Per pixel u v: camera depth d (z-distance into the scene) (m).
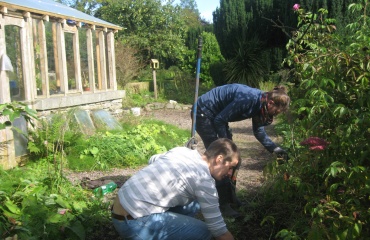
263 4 14.76
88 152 6.46
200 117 4.06
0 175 4.47
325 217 2.51
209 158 2.74
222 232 2.59
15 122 6.04
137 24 20.11
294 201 3.57
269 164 3.18
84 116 8.26
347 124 2.67
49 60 8.11
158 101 15.39
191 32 23.86
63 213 3.57
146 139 7.54
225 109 3.81
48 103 7.48
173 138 8.70
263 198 3.95
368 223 2.48
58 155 5.68
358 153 2.58
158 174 2.62
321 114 2.93
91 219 3.69
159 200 2.58
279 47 15.25
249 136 9.17
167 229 2.61
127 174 5.92
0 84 6.11
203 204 2.57
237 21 15.50
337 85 2.79
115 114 10.80
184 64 20.38
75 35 9.02
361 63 2.71
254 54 15.07
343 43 3.95
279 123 9.27
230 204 3.94
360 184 2.55
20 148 6.10
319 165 2.96
